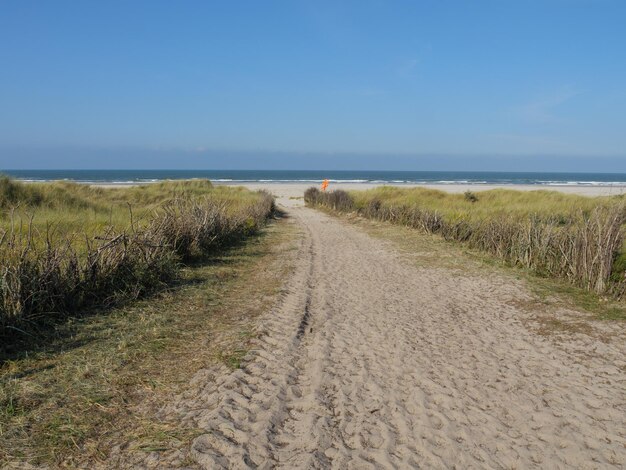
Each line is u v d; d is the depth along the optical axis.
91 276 7.07
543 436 3.90
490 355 5.66
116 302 7.00
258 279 9.49
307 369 5.12
